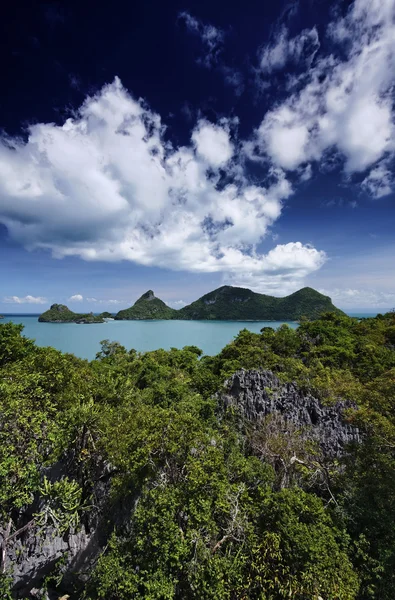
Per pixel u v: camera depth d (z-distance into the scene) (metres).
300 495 14.66
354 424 21.89
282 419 24.23
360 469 17.83
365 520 15.46
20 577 15.44
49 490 14.79
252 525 13.34
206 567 11.62
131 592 11.38
